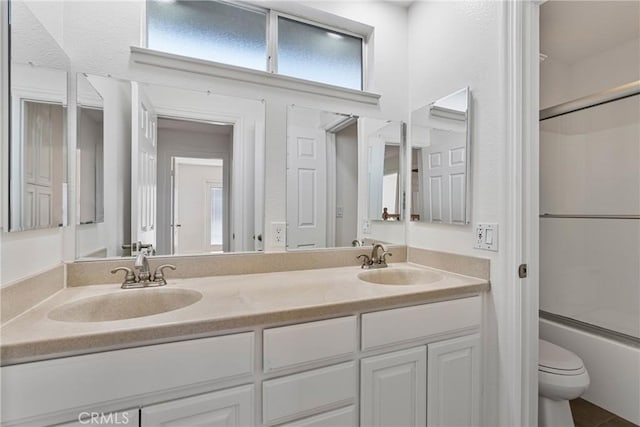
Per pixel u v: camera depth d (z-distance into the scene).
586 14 1.95
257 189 1.59
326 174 1.74
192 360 0.85
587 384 1.40
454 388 1.28
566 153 2.24
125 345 0.80
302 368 1.00
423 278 1.61
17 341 0.71
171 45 1.50
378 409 1.12
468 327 1.31
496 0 1.36
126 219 1.35
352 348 1.08
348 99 1.80
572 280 2.14
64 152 1.18
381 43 1.87
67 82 1.21
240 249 1.55
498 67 1.35
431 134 1.72
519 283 1.27
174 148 1.44
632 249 1.89
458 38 1.56
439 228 1.67
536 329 1.29
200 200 1.49
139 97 1.37
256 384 0.94
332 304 1.04
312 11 1.71
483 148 1.41
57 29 1.17
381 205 1.87
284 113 1.65
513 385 1.26
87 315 1.07
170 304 1.21
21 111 0.91
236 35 1.63
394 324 1.15
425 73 1.79
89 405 0.75
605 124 2.10
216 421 0.88
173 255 1.43
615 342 1.82
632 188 1.99
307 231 1.69
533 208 1.29
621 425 1.69
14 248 0.87
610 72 2.35
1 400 0.69
